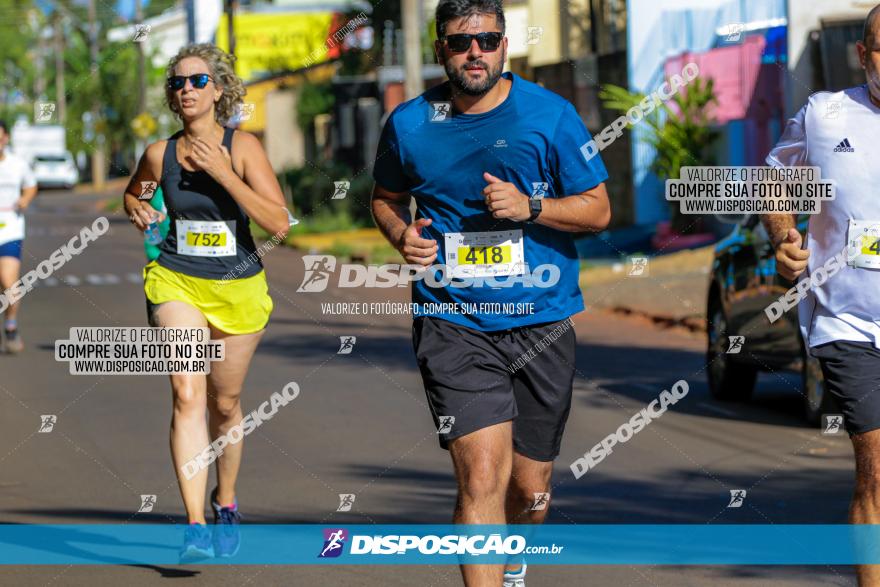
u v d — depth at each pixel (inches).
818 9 1630.2
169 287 510.0
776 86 1713.8
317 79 3312.0
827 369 413.7
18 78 7273.6
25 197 1118.4
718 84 1841.8
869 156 406.6
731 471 669.3
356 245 2273.6
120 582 486.3
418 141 416.5
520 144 413.1
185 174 507.2
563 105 417.7
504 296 415.5
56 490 639.8
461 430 399.9
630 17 1963.6
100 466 689.6
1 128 1104.2
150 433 776.3
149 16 5196.9
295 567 506.0
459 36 403.2
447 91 417.7
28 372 1020.5
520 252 416.2
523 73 2347.4
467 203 417.1
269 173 513.0
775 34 1715.1
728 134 1824.6
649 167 1942.7
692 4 1903.3
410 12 1829.5
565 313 421.4
